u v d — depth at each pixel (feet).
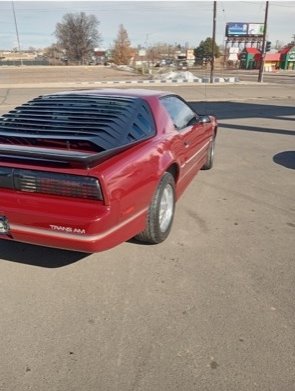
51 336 7.94
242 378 6.87
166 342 7.75
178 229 12.83
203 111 44.34
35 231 8.73
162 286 9.65
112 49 288.71
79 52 311.88
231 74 164.45
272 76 148.77
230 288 9.55
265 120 37.40
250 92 70.49
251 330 8.06
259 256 11.11
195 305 8.90
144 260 10.87
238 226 13.12
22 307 8.87
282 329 8.09
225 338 7.84
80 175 8.25
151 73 144.66
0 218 8.98
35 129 10.46
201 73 172.86
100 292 9.42
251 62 226.79
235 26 250.98
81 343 7.74
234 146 26.03
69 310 8.76
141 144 10.47
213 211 14.44
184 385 6.74
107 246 8.79
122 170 8.88
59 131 10.16
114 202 8.51
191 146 14.33
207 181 18.16
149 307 8.84
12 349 7.59
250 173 19.57
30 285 9.71
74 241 8.47
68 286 9.67
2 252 11.30
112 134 10.06
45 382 6.82
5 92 69.97
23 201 8.69
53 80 108.06
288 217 13.92
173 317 8.50
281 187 17.33
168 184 11.64
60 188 8.43
